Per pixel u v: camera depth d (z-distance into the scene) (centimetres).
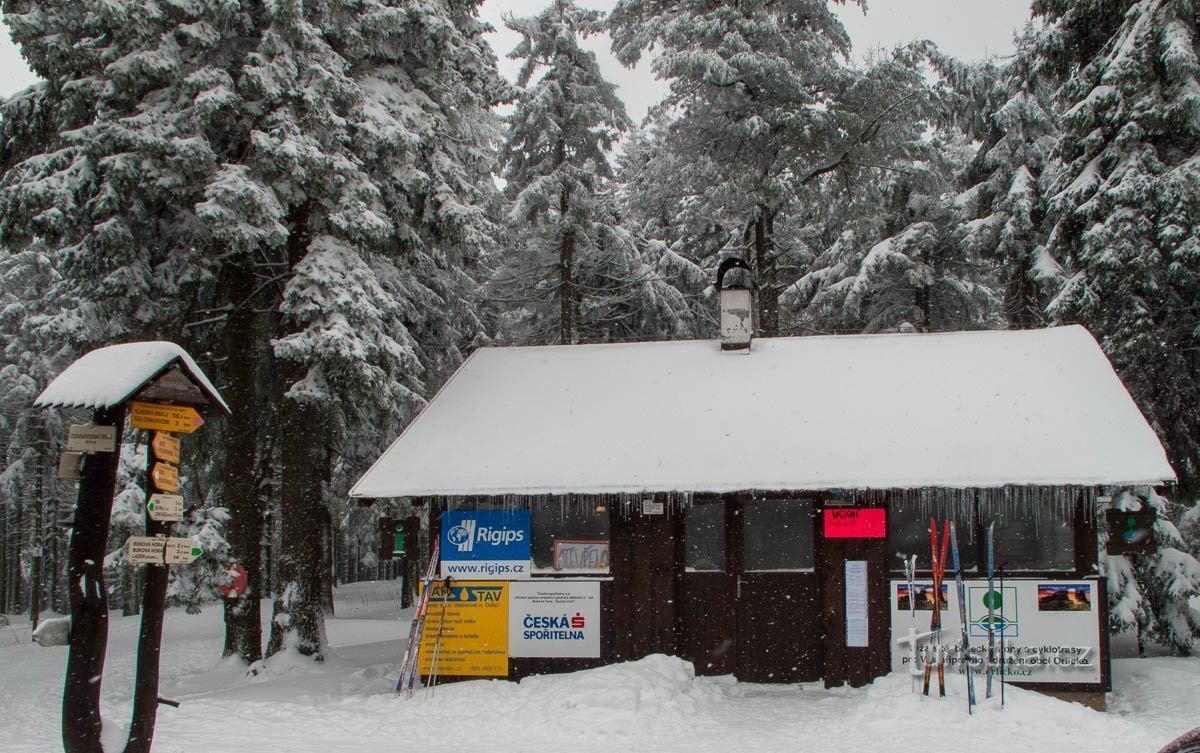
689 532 1381
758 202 2173
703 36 2106
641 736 1075
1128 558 1638
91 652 733
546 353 1652
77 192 1455
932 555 1263
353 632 2450
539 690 1237
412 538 1397
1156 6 1669
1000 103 2373
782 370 1523
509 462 1377
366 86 1595
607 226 2427
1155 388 1700
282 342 1473
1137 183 1625
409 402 1858
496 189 2427
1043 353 1465
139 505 2017
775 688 1313
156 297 1599
